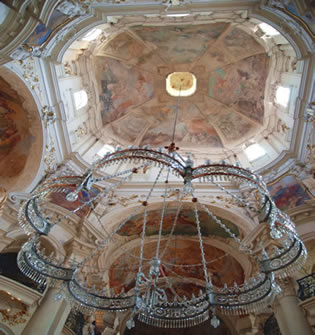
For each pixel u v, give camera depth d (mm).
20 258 5531
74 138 15539
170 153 8102
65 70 14758
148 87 20109
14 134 12938
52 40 10914
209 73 19531
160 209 13781
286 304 8359
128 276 14773
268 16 10078
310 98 11664
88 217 12352
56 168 13250
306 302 7953
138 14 10758
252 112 18391
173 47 18078
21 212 5676
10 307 8445
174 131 18547
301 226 10336
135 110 20375
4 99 12078
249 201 13141
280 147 14938
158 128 20531
